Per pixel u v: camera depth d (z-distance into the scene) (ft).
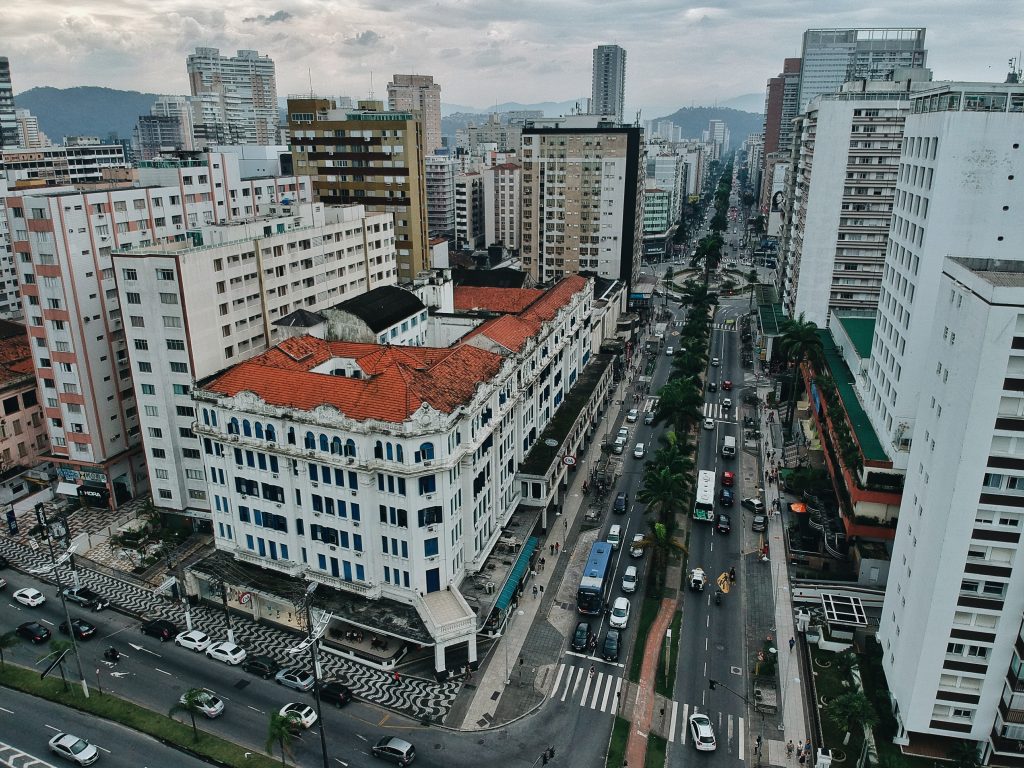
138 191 350.84
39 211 305.53
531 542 303.07
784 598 281.13
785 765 207.10
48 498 361.51
